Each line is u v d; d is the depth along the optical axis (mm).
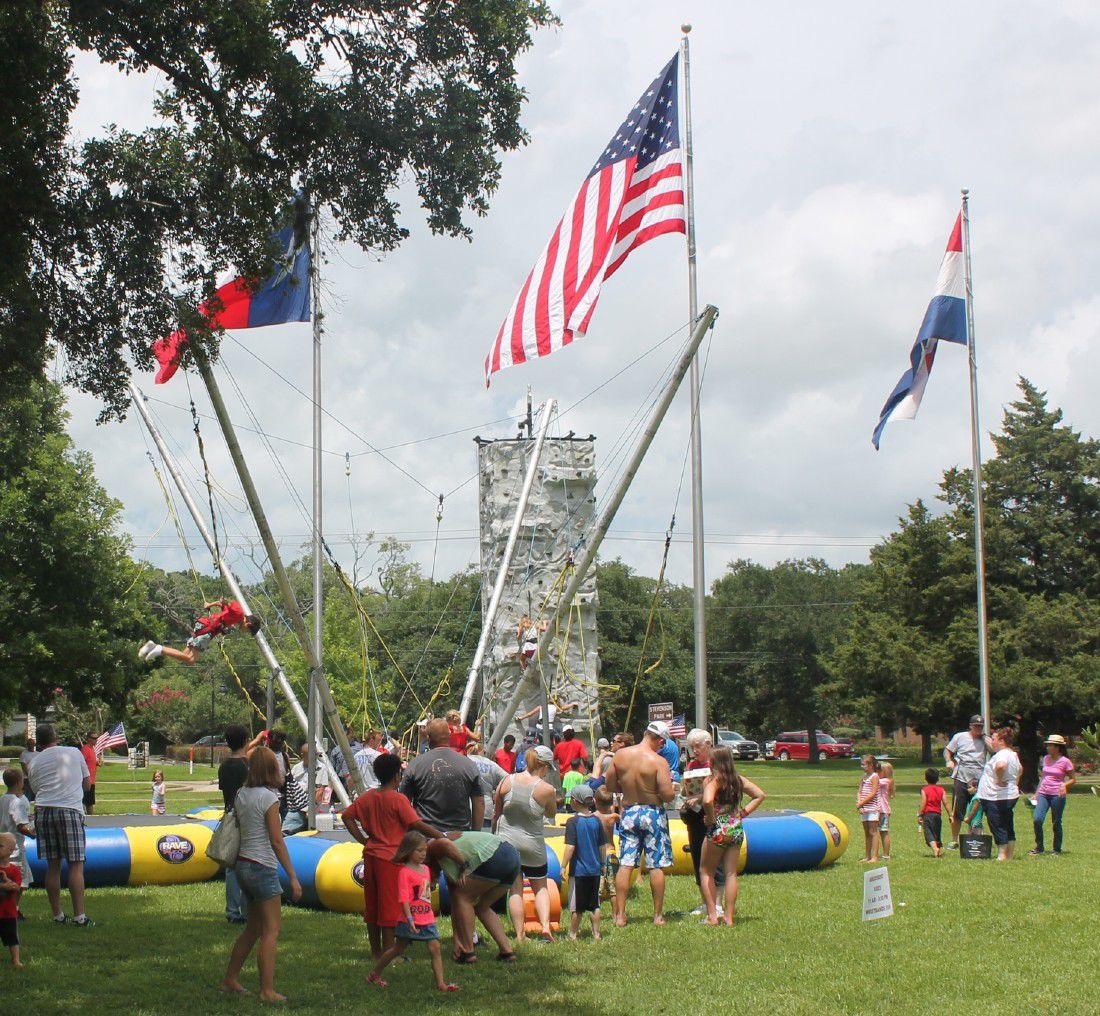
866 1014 8203
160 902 13445
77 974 9555
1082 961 9938
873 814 17078
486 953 10570
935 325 23359
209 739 68875
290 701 17641
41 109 11070
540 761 11336
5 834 9906
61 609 32031
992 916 12141
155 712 65500
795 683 70250
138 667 33219
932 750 74438
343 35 12484
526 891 12430
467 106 12656
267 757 9078
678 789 16453
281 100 11938
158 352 13977
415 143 12633
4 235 11398
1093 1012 8234
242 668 60125
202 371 13117
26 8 10438
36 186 11352
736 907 12961
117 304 12328
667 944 10883
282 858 8977
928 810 17875
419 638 52344
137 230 12148
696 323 14328
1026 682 36062
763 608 70438
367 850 9859
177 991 9016
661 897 11977
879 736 90062
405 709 51750
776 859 15883
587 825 11352
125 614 32969
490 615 21891
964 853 17250
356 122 12477
